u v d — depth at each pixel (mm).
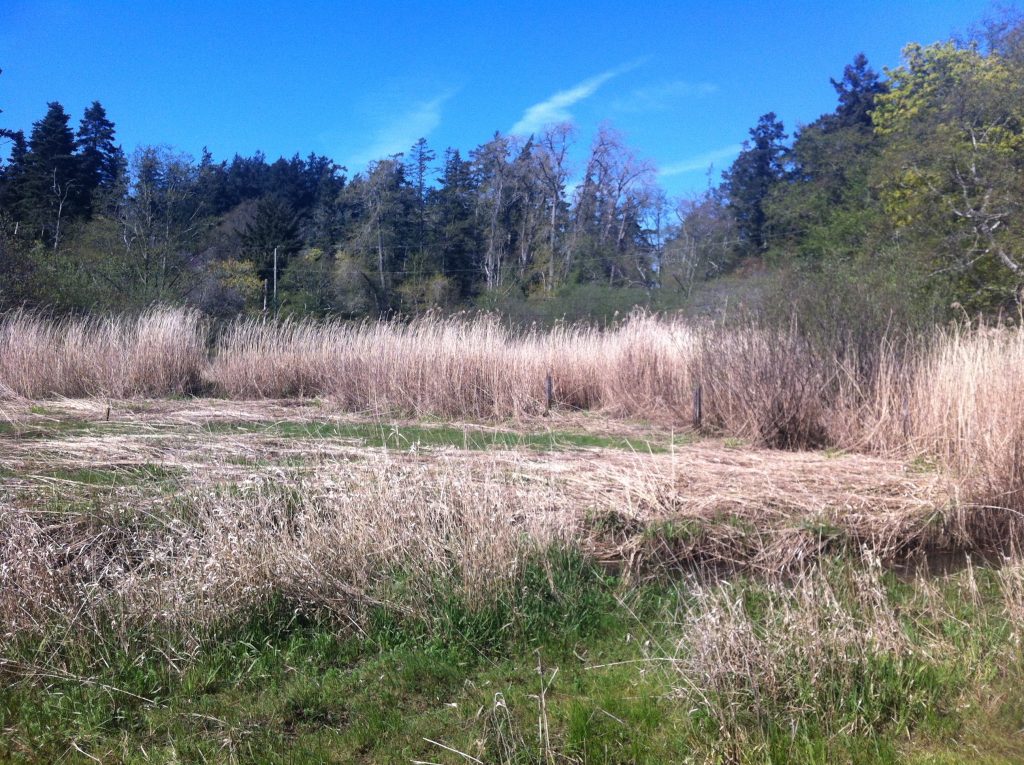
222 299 28156
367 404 11734
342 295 33781
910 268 13719
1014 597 4613
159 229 28234
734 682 3586
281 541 4801
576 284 32719
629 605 4793
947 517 6020
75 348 12609
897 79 22812
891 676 3693
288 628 4328
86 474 6652
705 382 9977
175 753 3279
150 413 10469
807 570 5453
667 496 6426
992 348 7535
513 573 4684
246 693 3811
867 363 9180
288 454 7504
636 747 3369
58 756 3318
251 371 13078
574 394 12070
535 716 3619
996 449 6395
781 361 9281
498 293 31141
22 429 8859
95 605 4113
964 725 3510
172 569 4469
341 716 3645
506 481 6336
